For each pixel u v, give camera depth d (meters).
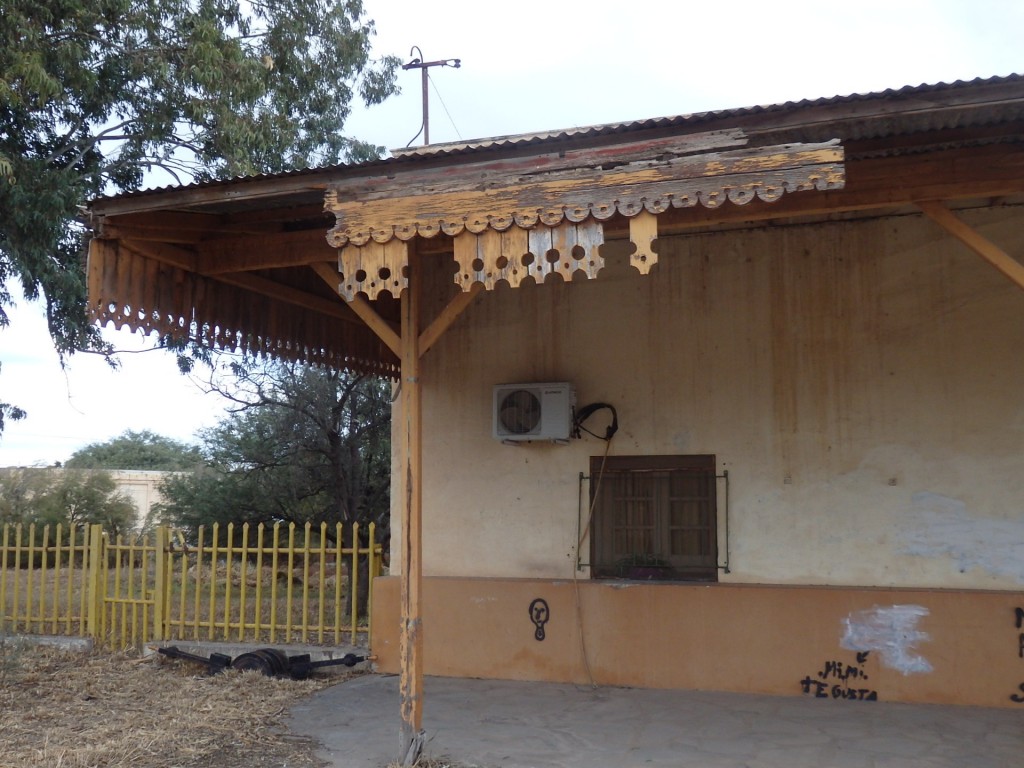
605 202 5.14
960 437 7.39
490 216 5.34
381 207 5.59
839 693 7.33
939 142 5.55
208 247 7.18
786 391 7.89
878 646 7.29
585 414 8.42
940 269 7.55
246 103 14.09
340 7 16.02
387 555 12.38
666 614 7.85
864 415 7.66
